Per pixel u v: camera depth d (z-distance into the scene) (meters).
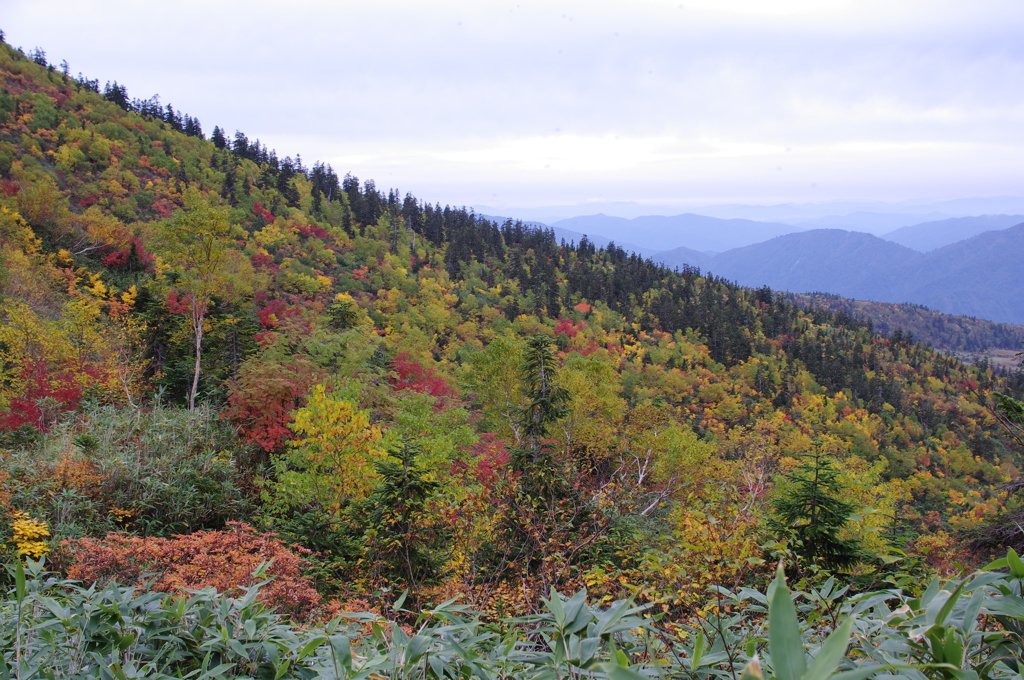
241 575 5.18
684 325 135.50
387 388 22.27
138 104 167.62
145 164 112.56
